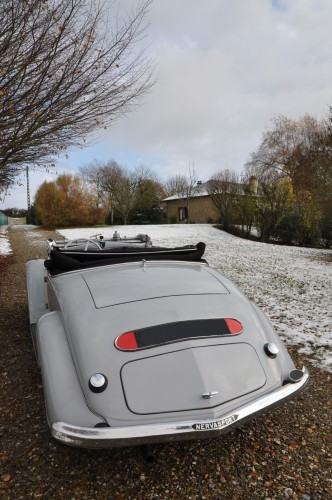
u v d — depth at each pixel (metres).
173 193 58.41
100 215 36.41
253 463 2.62
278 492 2.35
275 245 19.16
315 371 4.07
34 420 3.07
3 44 3.97
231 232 25.36
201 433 2.22
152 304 2.75
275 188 21.84
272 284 8.69
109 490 2.38
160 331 2.52
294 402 3.39
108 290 2.95
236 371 2.49
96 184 46.97
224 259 13.22
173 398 2.28
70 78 4.50
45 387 2.42
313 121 30.47
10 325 5.25
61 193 34.47
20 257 12.63
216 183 27.06
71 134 5.20
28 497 2.31
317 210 19.47
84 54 4.37
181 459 2.66
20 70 4.14
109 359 2.38
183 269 3.55
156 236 22.33
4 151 4.62
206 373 2.39
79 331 2.59
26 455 2.68
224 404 2.35
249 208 23.23
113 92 4.83
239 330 2.73
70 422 2.20
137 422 2.20
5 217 44.25
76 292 3.00
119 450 2.76
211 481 2.45
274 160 32.41
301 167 27.94
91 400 2.27
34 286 4.38
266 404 2.44
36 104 4.39
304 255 15.18
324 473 2.52
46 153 5.52
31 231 27.14
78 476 2.49
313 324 5.64
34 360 4.14
